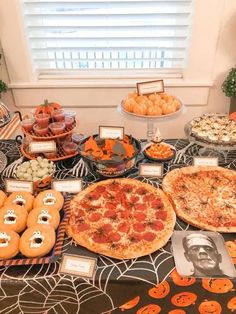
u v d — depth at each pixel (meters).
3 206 1.09
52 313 0.96
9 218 1.04
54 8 1.77
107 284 0.89
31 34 1.86
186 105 2.02
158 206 1.13
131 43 1.88
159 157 1.38
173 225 1.05
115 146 1.28
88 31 1.84
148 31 1.84
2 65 1.86
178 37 1.83
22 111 2.04
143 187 1.23
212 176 1.30
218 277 0.87
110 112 2.05
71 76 1.97
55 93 1.96
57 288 0.90
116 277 0.89
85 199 1.17
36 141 1.38
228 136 1.39
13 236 0.96
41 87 1.93
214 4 1.66
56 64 1.99
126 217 1.08
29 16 1.79
